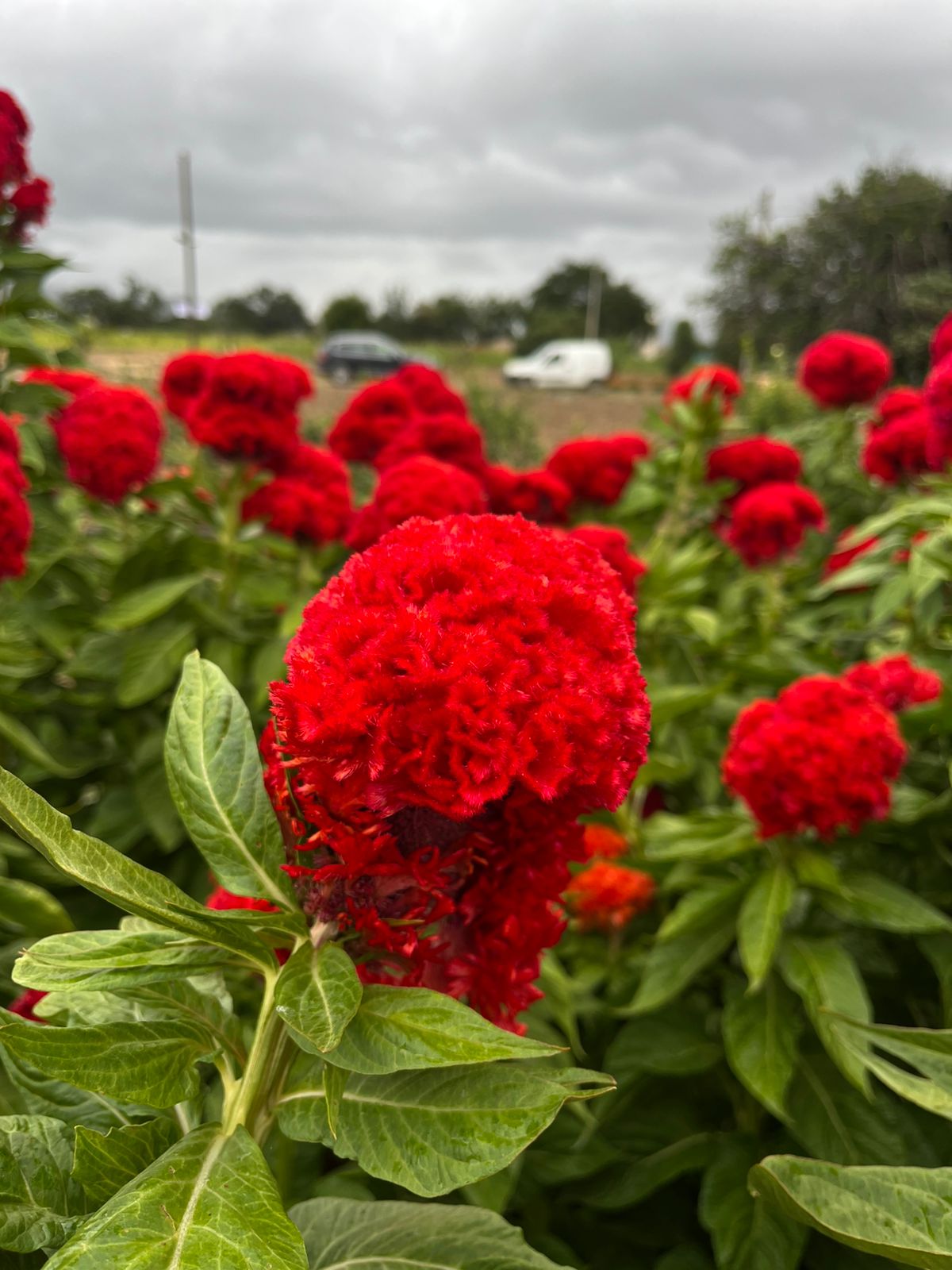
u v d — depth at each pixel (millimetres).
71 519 5371
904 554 4336
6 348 4578
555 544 1464
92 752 4645
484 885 1397
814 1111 2574
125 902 1199
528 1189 2652
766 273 24766
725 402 6227
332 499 4539
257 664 4082
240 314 53062
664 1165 2656
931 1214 1406
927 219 22281
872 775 2506
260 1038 1373
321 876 1302
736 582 6043
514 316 65875
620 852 3494
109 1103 1604
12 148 4762
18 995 2760
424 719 1236
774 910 2475
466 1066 1269
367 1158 1219
